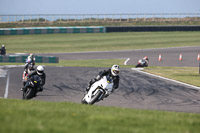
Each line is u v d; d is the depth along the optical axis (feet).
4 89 192.75
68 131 55.21
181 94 182.29
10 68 314.76
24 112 70.54
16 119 60.23
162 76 261.44
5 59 418.92
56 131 54.49
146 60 354.74
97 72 282.77
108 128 60.23
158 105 151.33
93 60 462.60
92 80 116.16
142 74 273.13
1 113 65.72
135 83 222.07
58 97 168.86
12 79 235.40
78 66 348.38
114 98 168.04
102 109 95.66
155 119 75.92
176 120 77.30
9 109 72.79
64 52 564.71
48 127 56.75
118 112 87.66
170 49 597.93
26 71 160.86
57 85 208.85
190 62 441.27
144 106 148.46
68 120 65.62
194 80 238.27
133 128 62.18
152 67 347.97
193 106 149.89
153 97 172.65
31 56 162.71
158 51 573.33
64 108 92.27
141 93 184.34
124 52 563.89
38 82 134.62
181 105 151.94
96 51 578.66
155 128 63.98
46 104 105.09
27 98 133.59
